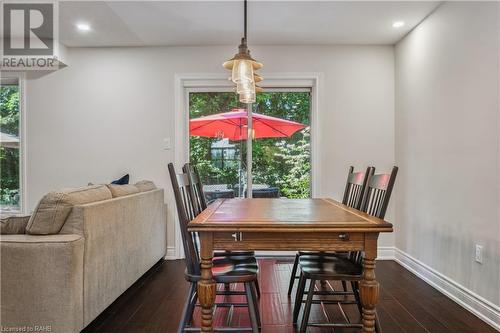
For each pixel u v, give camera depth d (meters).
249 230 1.72
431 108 3.11
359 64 4.01
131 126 4.03
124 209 2.64
